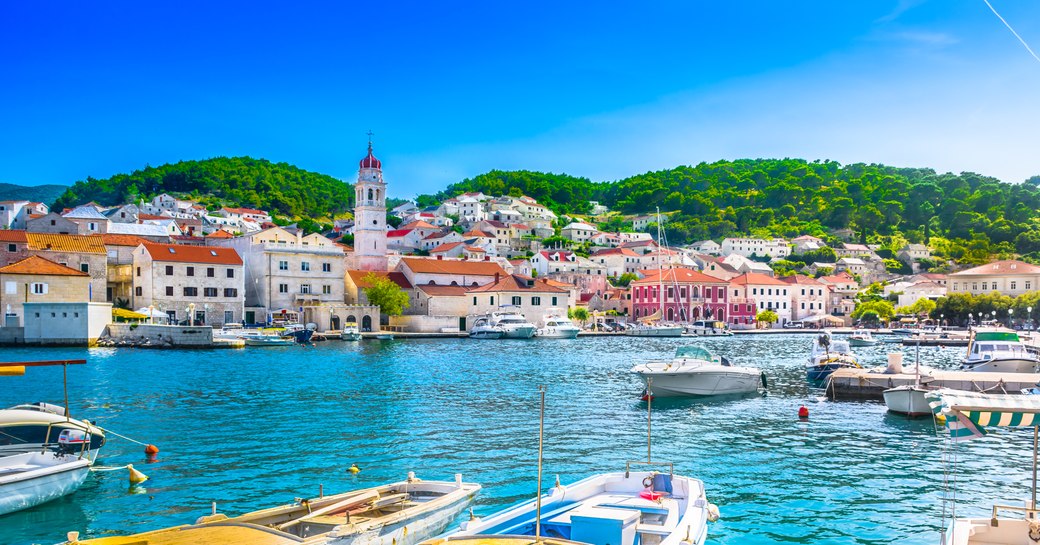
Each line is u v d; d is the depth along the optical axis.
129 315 95.88
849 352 71.19
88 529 22.95
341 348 93.62
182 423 39.41
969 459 32.91
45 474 24.78
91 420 39.84
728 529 23.89
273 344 96.56
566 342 115.81
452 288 134.00
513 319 125.25
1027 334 99.25
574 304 161.62
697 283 177.12
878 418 43.69
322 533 19.00
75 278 93.56
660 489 23.53
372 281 129.25
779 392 55.56
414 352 88.81
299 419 40.94
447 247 192.75
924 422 42.34
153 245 108.31
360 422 40.22
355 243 141.50
